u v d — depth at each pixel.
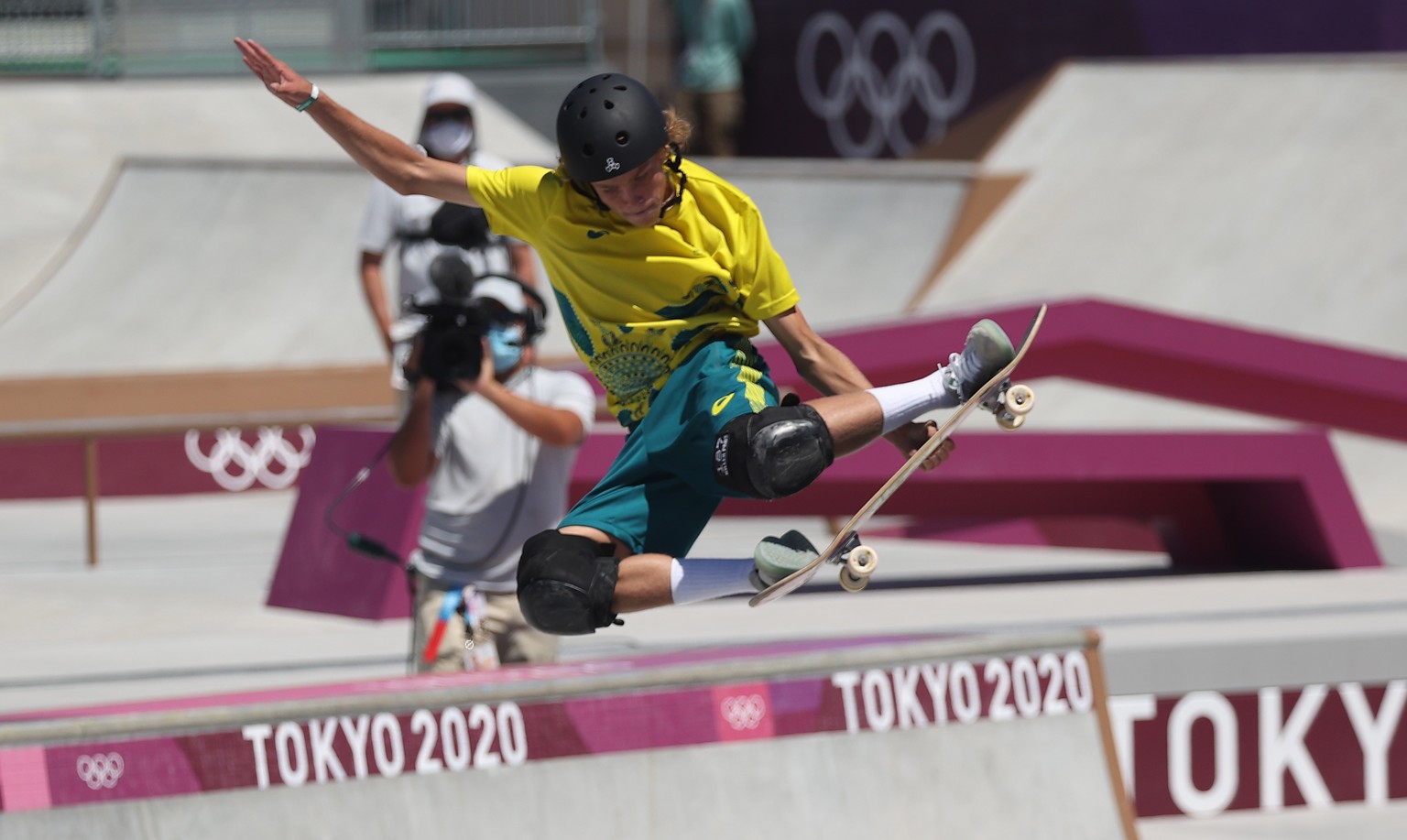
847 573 12.61
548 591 13.09
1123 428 58.75
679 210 13.46
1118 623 28.50
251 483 59.25
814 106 103.25
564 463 21.58
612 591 13.19
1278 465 37.06
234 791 15.91
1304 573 37.91
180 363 65.06
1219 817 25.78
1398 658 26.66
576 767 17.47
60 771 15.19
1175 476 36.41
